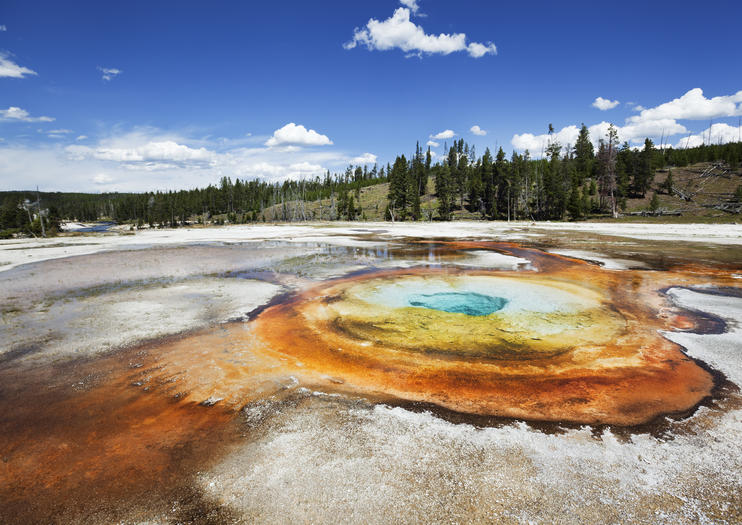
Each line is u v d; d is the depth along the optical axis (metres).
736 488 4.45
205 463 4.96
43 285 16.44
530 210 70.94
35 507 4.30
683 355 8.30
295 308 12.46
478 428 5.66
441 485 4.49
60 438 5.59
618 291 14.27
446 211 73.31
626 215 59.25
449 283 15.88
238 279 17.41
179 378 7.46
